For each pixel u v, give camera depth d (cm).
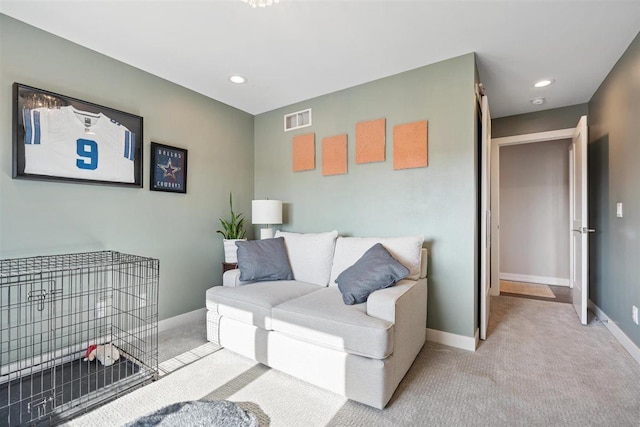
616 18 193
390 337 161
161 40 217
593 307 315
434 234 251
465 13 189
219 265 327
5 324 185
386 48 229
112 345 214
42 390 175
